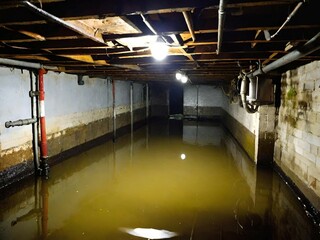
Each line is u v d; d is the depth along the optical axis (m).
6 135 4.74
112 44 2.96
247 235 3.47
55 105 6.27
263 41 2.70
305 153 4.32
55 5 1.91
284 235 3.50
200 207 4.29
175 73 7.19
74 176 5.77
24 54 3.63
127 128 11.54
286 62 3.33
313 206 3.94
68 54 3.59
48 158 6.05
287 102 5.36
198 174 6.01
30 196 4.71
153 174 6.01
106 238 3.36
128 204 4.39
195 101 15.34
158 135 10.66
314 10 2.07
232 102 10.67
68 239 3.35
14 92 4.93
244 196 4.79
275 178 5.63
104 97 9.10
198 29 2.31
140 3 1.78
